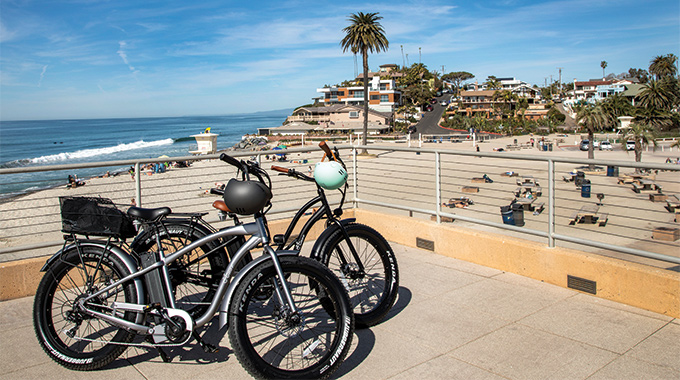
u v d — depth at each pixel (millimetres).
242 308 2594
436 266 4965
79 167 4332
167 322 2822
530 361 2990
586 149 45562
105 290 2955
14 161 61969
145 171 27938
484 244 4895
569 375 2812
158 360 3154
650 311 3670
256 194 2768
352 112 89750
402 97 122938
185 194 20422
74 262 3076
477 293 4172
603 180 23359
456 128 89375
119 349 2959
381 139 65625
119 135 133000
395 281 3613
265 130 92312
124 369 3039
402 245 5828
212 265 3219
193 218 3318
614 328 3410
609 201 17969
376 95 107938
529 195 18891
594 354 3051
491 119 100562
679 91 50219
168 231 3303
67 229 3021
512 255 4641
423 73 161500
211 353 3234
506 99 101625
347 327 2771
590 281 4020
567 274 4188
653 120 48625
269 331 3391
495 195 19781
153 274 2949
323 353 2986
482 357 3064
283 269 2727
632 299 3773
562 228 13859
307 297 3990
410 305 3963
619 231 13094
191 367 3047
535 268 4449
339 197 10789
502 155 4582
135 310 2900
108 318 2928
